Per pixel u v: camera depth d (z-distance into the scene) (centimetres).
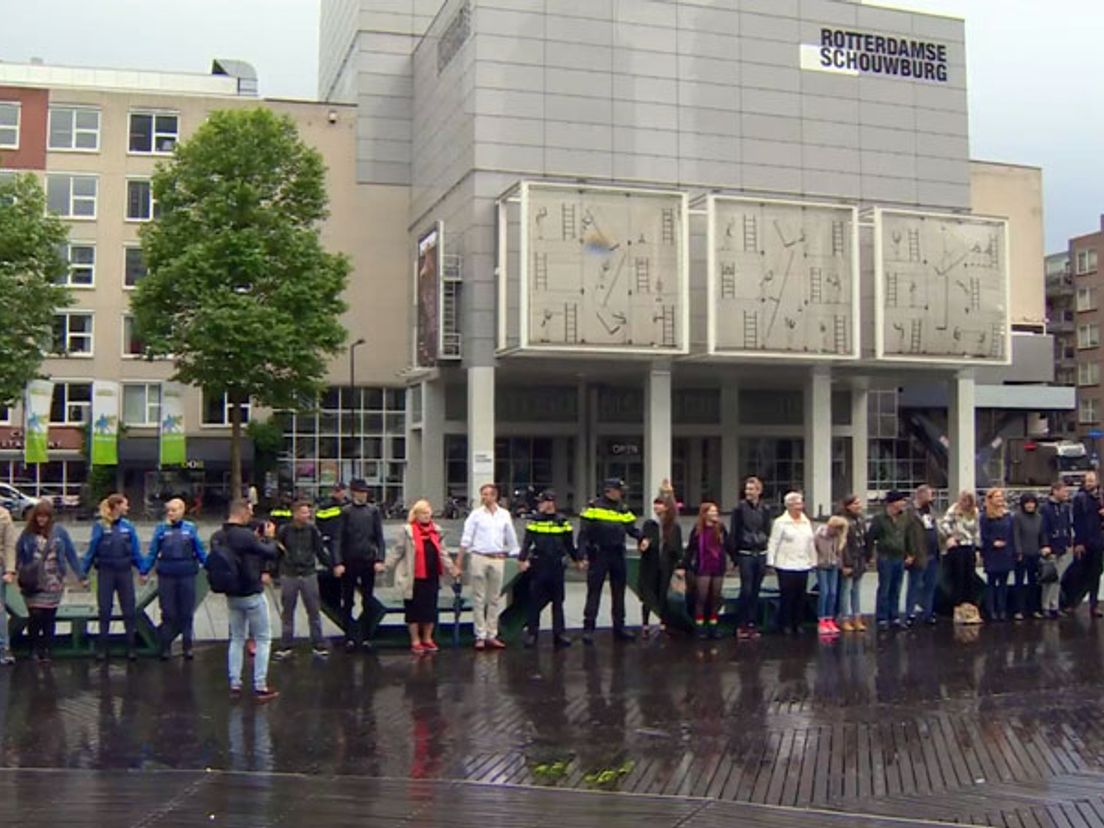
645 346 4031
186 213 3750
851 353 4250
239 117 3812
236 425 3850
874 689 1222
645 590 1617
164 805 788
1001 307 4478
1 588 1361
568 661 1397
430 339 4434
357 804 795
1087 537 1797
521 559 1509
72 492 5062
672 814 773
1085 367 8500
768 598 1661
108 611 1388
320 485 5122
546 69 4222
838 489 5381
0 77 5616
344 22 5803
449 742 988
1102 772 890
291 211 3916
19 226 3309
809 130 4522
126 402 5081
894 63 4662
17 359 3309
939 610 1786
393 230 5222
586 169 4241
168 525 1412
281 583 1445
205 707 1130
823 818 766
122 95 5134
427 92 4900
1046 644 1526
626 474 5056
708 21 4403
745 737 1005
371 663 1383
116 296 5097
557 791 834
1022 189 6556
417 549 1445
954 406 4694
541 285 3947
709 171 4384
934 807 795
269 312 3644
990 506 1747
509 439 4950
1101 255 8369
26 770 891
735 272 4125
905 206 4656
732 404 5134
